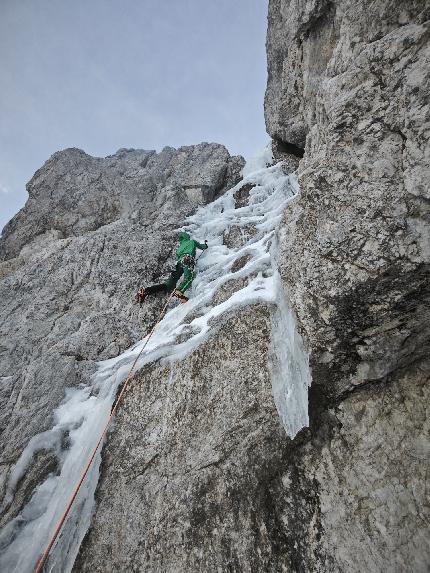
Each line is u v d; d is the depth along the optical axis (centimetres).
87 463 355
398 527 268
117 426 372
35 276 628
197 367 369
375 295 262
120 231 708
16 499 342
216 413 330
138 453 343
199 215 810
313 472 296
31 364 477
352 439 303
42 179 949
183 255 576
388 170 255
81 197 893
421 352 302
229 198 861
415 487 276
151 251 641
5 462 371
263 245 533
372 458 293
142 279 601
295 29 507
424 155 237
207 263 609
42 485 353
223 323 385
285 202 678
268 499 288
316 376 312
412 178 242
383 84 269
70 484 346
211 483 301
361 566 258
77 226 841
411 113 247
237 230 671
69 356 484
